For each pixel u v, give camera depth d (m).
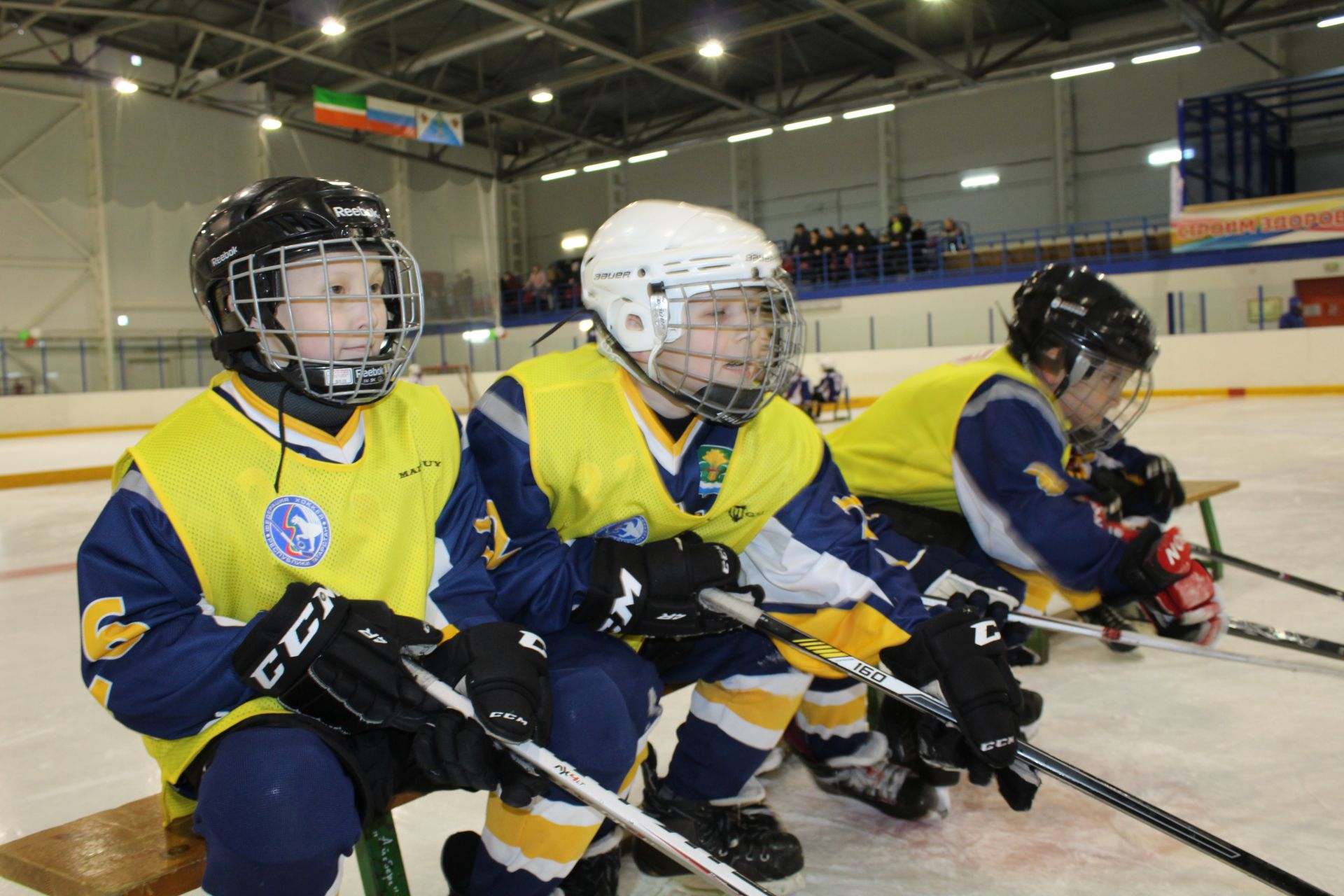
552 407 1.52
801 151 20.75
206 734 1.13
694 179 22.11
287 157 18.47
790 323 1.56
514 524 1.49
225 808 1.04
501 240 23.80
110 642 1.09
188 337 17.17
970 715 1.38
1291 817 1.69
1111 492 2.57
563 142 22.16
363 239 1.27
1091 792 1.34
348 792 1.12
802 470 1.64
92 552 1.11
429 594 1.31
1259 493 5.06
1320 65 16.38
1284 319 13.46
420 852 1.69
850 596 1.58
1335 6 12.81
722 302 1.49
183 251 17.14
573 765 1.27
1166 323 15.27
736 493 1.60
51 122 15.88
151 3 14.63
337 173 19.19
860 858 1.64
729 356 1.49
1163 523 2.77
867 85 19.16
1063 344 2.02
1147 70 17.42
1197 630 2.03
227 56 17.05
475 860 1.36
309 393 1.23
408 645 1.17
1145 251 15.45
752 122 18.19
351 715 1.17
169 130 16.97
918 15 16.39
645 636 1.46
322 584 1.23
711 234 1.49
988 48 14.98
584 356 1.63
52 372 15.84
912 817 1.75
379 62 17.22
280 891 1.06
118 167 16.44
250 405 1.25
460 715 1.18
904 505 2.23
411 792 1.33
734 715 1.61
